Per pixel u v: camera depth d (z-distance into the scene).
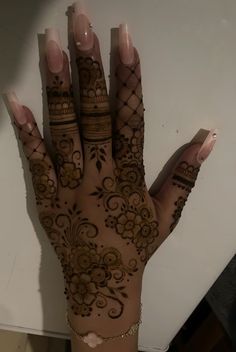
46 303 0.22
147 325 0.23
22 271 0.21
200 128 0.17
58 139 0.16
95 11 0.15
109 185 0.17
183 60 0.15
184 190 0.18
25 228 0.19
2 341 0.26
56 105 0.15
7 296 0.22
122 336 0.18
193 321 0.32
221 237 0.19
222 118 0.16
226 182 0.18
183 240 0.20
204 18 0.15
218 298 0.29
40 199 0.17
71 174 0.17
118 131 0.16
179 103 0.16
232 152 0.17
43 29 0.15
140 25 0.15
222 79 0.16
